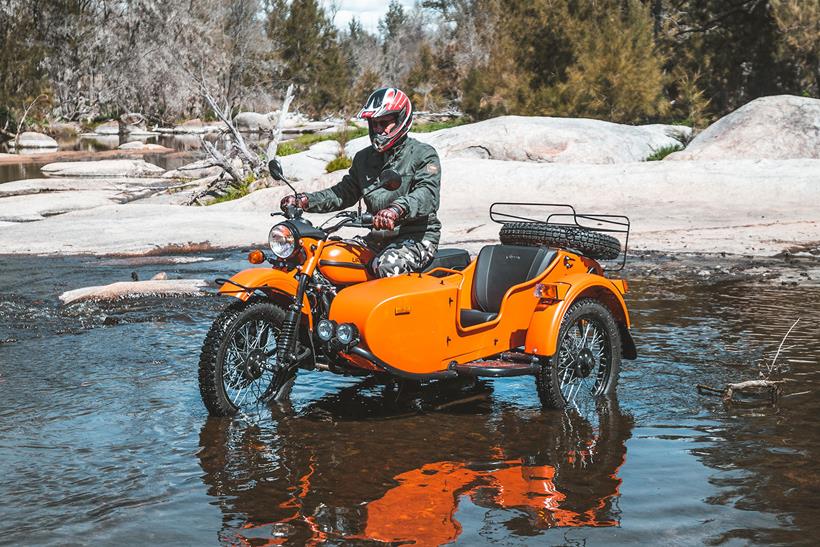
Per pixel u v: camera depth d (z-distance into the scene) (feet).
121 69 221.05
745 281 33.71
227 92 207.72
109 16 221.05
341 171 67.67
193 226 51.44
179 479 14.47
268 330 19.25
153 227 51.21
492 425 17.60
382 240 19.16
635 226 49.21
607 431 17.07
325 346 17.85
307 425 17.57
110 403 19.02
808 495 13.64
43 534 12.31
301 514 12.96
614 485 14.14
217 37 207.10
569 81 85.92
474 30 147.95
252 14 207.92
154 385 20.47
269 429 17.29
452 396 19.98
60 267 38.91
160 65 215.31
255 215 57.00
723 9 96.68
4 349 24.07
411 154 18.98
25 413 18.30
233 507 13.25
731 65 95.55
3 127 173.58
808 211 51.65
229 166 79.20
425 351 18.12
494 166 64.54
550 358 18.52
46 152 162.81
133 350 23.88
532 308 19.94
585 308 19.15
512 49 90.79
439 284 18.53
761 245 42.42
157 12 216.33
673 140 77.71
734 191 56.59
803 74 92.73
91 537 12.19
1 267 38.99
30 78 183.11
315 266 18.39
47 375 21.35
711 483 14.20
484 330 19.12
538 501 13.44
